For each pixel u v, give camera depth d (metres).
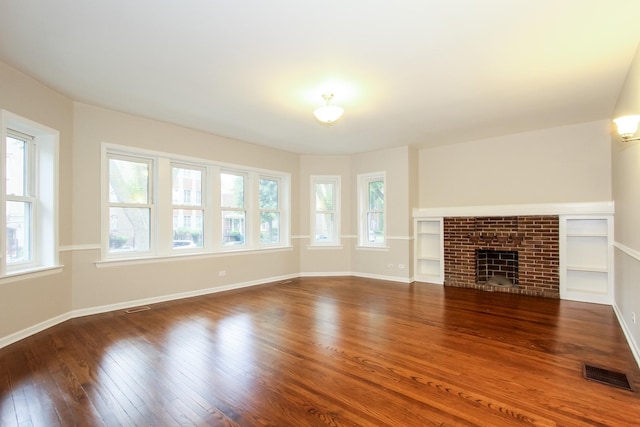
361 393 2.16
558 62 2.90
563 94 3.63
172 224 4.77
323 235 6.89
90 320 3.72
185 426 1.82
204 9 2.15
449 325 3.55
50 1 2.05
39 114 3.31
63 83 3.33
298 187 6.73
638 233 2.74
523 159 5.21
